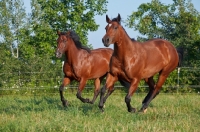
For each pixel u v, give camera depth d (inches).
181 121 367.6
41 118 395.9
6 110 476.4
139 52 422.0
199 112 442.6
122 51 408.5
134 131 325.7
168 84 832.9
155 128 332.2
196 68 839.7
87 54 530.3
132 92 422.0
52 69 868.0
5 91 826.8
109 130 324.5
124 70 414.0
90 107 488.7
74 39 515.5
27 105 524.7
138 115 410.3
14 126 336.2
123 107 493.7
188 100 567.2
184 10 1093.1
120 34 403.2
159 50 458.0
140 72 424.8
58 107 498.0
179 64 504.7
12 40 1423.5
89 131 321.4
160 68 461.4
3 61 877.2
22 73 852.6
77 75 517.7
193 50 959.0
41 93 820.0
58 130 326.3
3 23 1482.5
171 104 526.0
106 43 395.5
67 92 818.2
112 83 426.9
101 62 544.4
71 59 514.0
